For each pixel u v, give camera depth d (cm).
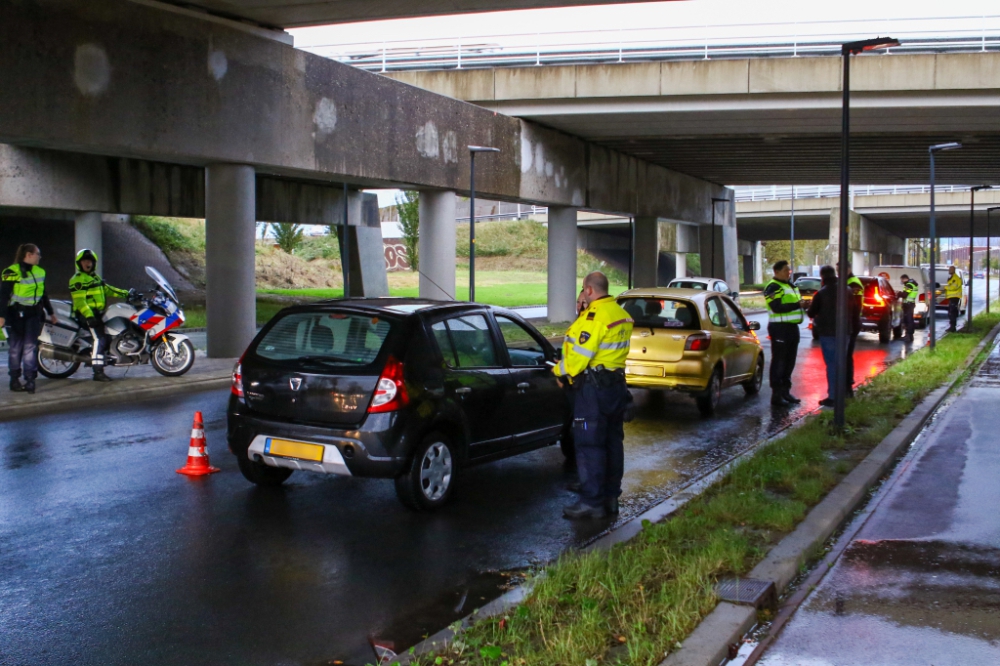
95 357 1239
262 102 1711
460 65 2638
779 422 1123
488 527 647
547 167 2827
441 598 504
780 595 500
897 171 3916
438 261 2395
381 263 3962
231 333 1702
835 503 670
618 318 666
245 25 1672
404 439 645
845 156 982
